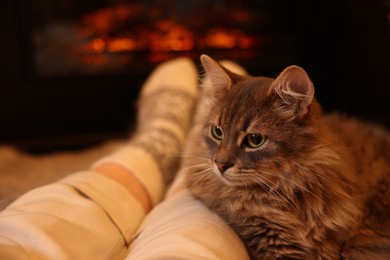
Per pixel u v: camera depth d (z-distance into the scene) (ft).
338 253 2.75
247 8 7.86
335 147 2.86
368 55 7.45
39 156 6.91
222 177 2.78
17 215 2.36
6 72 6.93
